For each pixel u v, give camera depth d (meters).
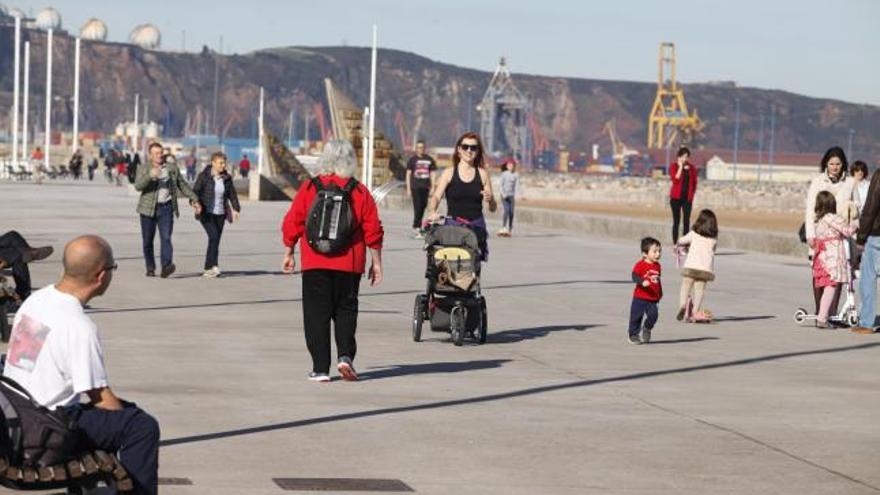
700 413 23.00
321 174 25.62
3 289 28.72
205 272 47.38
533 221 93.81
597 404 23.69
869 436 21.25
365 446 19.47
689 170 69.56
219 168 47.03
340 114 154.00
